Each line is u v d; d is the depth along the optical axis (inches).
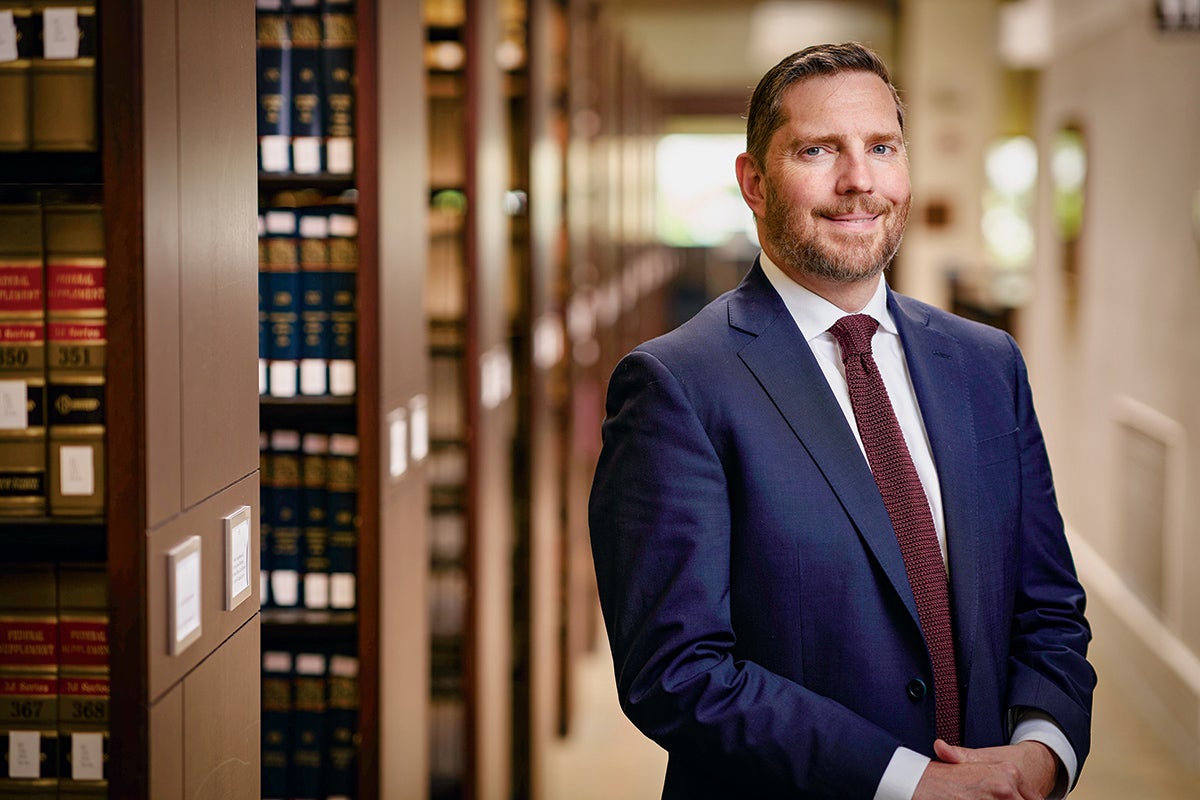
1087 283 277.6
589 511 73.8
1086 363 277.1
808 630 67.7
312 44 111.9
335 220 112.7
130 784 63.9
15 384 67.6
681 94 679.7
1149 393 221.5
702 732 65.2
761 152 71.6
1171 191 209.2
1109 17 257.3
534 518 175.8
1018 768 64.6
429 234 141.9
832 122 68.9
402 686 122.5
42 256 67.6
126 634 63.7
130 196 62.4
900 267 441.7
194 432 69.3
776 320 72.1
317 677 116.0
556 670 205.5
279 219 112.9
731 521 69.4
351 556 115.2
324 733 116.4
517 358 173.2
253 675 79.5
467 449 144.2
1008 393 75.4
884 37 508.4
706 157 796.0
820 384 70.6
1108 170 259.6
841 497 68.4
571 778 191.3
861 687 67.5
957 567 69.8
